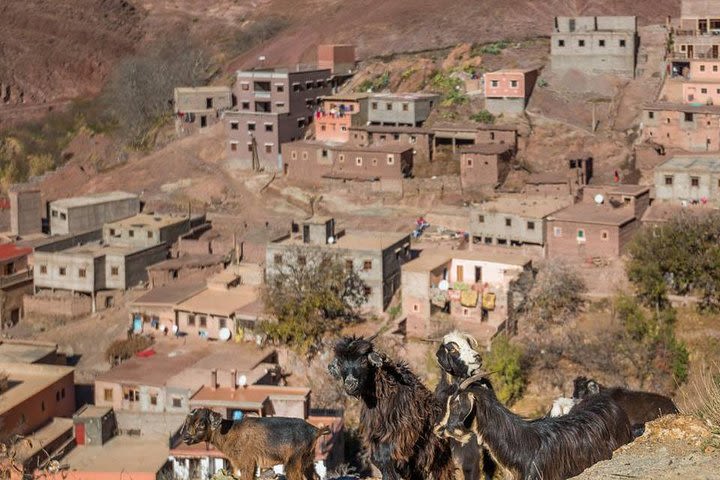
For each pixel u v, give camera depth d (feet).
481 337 274.98
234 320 299.99
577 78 448.24
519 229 327.26
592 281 298.76
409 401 46.73
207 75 584.81
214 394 244.42
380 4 590.96
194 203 431.84
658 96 426.10
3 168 520.83
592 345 261.03
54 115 570.46
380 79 485.15
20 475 81.15
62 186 481.46
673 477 41.88
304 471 64.75
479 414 44.39
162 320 312.50
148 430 232.12
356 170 418.92
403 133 423.64
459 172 411.75
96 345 325.21
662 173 325.62
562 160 406.41
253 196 429.79
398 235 328.49
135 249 362.12
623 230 311.27
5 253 359.05
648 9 537.24
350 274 304.91
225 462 205.26
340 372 46.60
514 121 427.33
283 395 241.35
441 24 536.01
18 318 348.18
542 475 44.06
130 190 453.17
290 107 456.45
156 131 524.11
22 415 237.25
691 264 277.64
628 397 54.19
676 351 252.83
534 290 287.89
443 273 301.43
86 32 646.74
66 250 362.53
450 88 466.70
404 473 47.44
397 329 289.53
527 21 523.29
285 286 293.43
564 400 54.65
